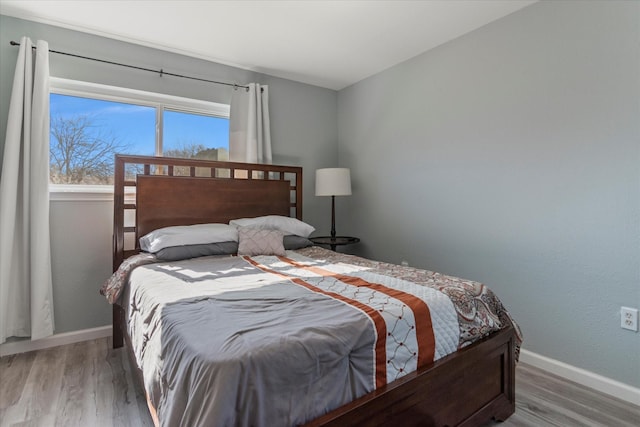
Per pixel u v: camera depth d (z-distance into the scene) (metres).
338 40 2.65
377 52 2.86
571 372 1.98
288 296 1.41
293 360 0.95
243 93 3.12
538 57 2.11
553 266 2.07
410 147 2.99
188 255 2.28
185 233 2.35
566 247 2.01
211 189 2.83
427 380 1.24
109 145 2.69
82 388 1.84
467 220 2.55
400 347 1.22
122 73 2.63
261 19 2.35
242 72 3.19
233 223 2.82
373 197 3.38
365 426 1.05
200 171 3.04
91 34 2.51
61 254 2.43
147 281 1.71
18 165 2.20
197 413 0.85
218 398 0.83
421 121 2.89
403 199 3.07
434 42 2.69
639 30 1.71
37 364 2.11
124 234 2.60
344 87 3.71
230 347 0.95
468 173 2.53
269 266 2.07
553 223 2.06
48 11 2.22
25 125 2.21
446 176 2.69
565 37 1.99
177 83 2.86
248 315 1.20
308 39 2.64
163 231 2.36
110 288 2.07
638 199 1.73
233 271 1.93
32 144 2.23
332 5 2.18
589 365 1.92
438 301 1.40
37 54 2.24
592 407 1.71
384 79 3.23
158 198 2.60
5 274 2.15
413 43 2.70
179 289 1.54
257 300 1.36
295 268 2.01
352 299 1.37
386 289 1.52
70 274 2.46
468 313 1.47
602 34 1.84
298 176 3.37
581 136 1.93
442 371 1.29
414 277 1.76
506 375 1.59
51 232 2.39
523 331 2.22
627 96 1.76
